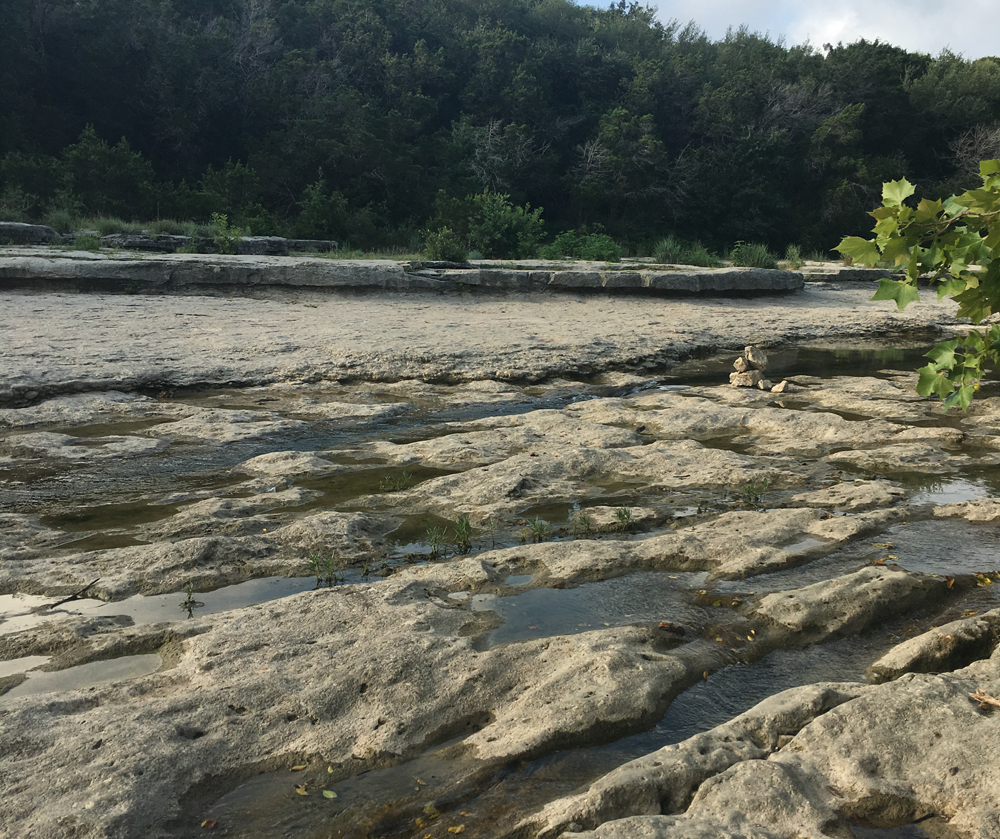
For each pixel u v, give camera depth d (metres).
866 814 2.46
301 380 9.55
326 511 5.25
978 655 3.51
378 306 15.63
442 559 4.66
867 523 5.09
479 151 43.78
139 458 6.54
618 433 7.37
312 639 3.53
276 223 30.11
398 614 3.78
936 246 2.62
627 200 46.59
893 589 4.09
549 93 50.75
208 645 3.45
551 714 3.01
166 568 4.35
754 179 47.72
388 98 46.44
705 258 24.25
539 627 3.81
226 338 11.27
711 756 2.70
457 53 51.44
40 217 24.58
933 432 7.48
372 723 2.97
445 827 2.49
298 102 40.94
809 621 3.84
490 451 6.82
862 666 3.54
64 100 37.06
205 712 2.96
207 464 6.46
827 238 48.31
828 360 12.69
